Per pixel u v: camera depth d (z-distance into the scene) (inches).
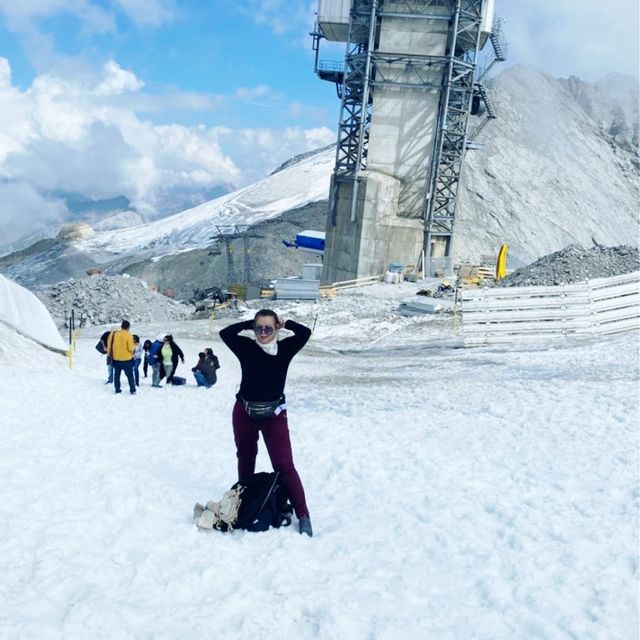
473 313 1107.9
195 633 147.4
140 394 644.7
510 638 151.3
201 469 306.2
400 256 2876.5
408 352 1192.8
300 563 190.7
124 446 360.8
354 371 925.2
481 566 191.3
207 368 732.0
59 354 911.7
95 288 2085.4
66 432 395.5
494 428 391.2
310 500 264.8
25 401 527.2
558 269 1690.5
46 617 148.6
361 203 2802.7
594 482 272.4
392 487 279.1
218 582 176.1
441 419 431.2
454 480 285.4
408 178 2947.8
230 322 1749.5
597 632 151.8
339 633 149.6
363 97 2819.9
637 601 167.6
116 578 173.5
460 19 2812.5
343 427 418.3
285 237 6122.1
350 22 2876.5
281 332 1598.2
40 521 208.8
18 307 888.9
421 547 208.5
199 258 6245.1
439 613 162.4
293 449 357.7
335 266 2957.7
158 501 242.2
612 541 206.8
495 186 6870.1
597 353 802.8
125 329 637.9
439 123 2893.7
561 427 377.7
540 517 231.1
